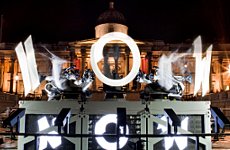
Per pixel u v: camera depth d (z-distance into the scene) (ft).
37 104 15.46
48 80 18.19
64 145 14.85
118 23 218.79
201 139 15.26
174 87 17.72
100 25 219.61
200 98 145.89
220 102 132.26
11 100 149.59
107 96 17.22
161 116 15.42
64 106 15.38
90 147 14.88
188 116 15.62
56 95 17.72
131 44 16.31
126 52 179.42
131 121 15.28
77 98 16.66
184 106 15.64
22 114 14.66
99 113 15.30
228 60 221.66
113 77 18.40
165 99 17.02
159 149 14.92
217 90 212.43
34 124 15.31
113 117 15.28
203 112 15.71
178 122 13.34
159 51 214.48
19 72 216.74
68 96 16.74
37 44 215.72
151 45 208.95
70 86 16.81
